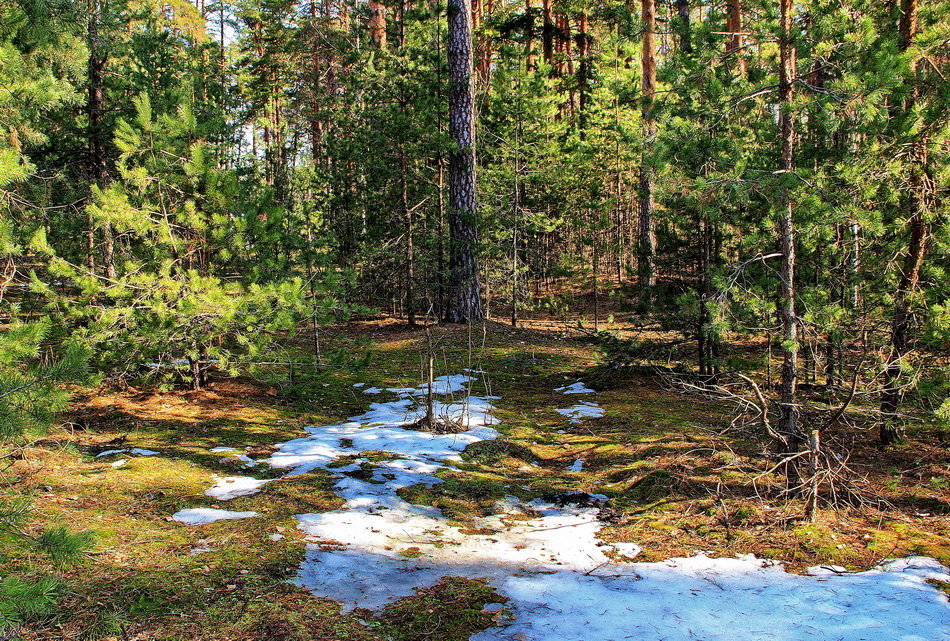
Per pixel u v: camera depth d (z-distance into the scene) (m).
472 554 4.46
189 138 8.91
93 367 8.11
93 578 3.54
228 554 4.06
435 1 17.39
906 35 6.41
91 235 10.38
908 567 4.17
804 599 3.71
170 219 8.75
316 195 20.84
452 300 17.06
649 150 7.05
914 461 6.40
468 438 7.74
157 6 16.83
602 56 21.27
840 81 5.59
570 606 3.62
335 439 7.58
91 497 5.00
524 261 20.67
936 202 6.40
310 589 3.68
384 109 16.91
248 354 8.73
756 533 4.86
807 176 6.07
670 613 3.54
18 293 10.48
